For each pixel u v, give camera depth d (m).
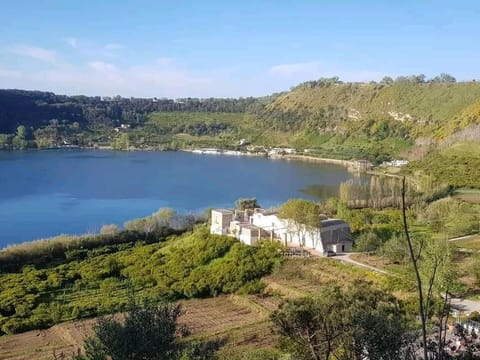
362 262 80.94
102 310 67.00
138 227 114.06
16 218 144.62
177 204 168.75
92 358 24.55
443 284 47.97
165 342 25.09
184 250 93.50
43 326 66.81
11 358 56.28
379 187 151.12
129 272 86.62
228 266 80.81
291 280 77.38
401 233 98.06
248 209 117.12
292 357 29.73
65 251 99.44
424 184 154.25
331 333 28.00
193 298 75.62
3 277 84.69
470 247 87.38
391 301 33.34
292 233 93.56
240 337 57.69
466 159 182.00
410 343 26.14
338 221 93.75
